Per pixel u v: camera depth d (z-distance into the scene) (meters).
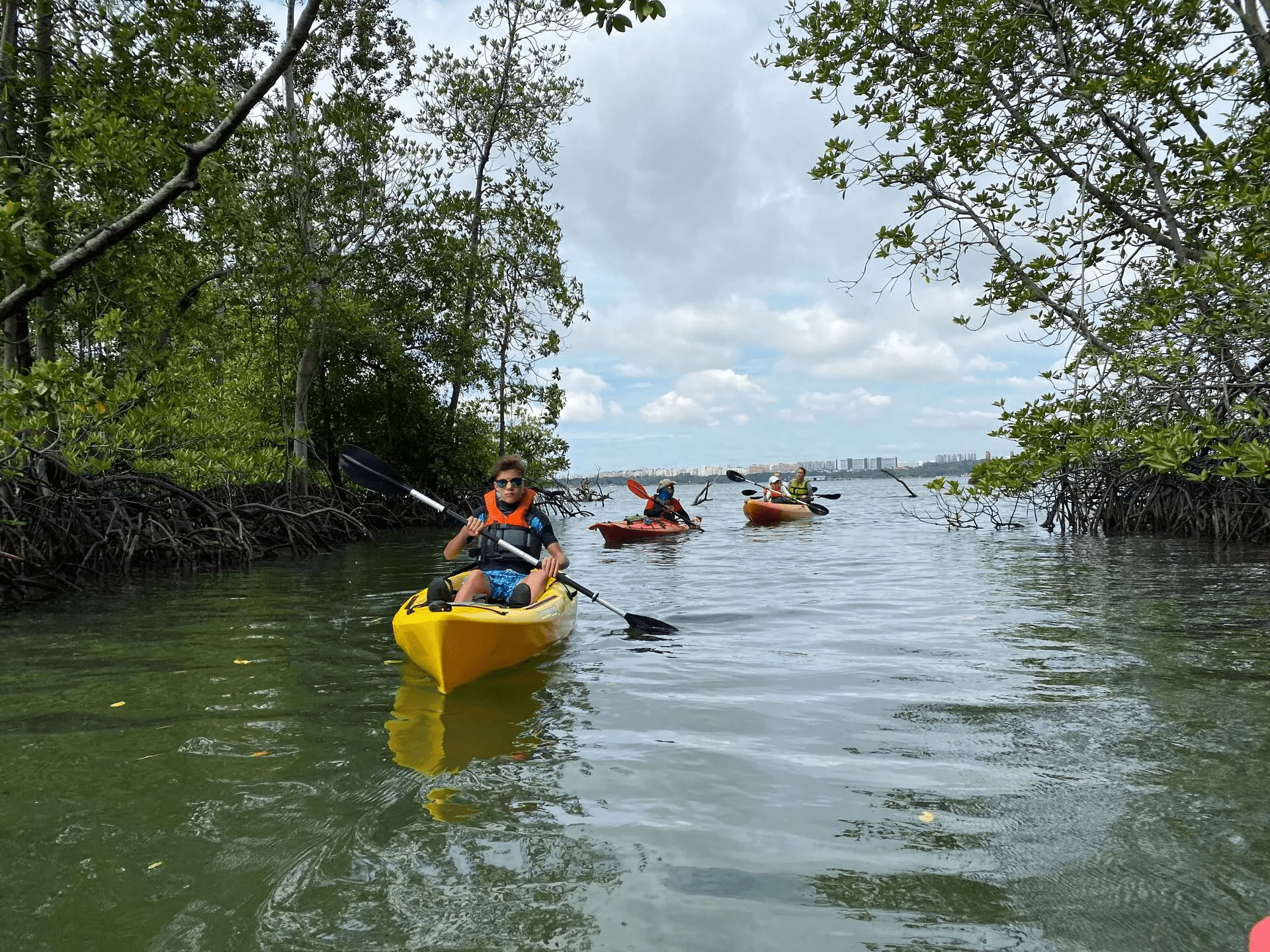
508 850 2.28
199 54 9.28
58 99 8.71
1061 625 5.37
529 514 5.77
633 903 1.97
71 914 1.97
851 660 4.57
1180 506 11.54
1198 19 8.36
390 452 21.89
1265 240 6.32
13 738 3.37
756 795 2.64
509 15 21.22
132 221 5.88
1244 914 1.87
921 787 2.69
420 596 5.23
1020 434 7.39
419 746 3.21
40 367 6.25
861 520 18.94
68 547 8.78
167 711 3.75
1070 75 8.59
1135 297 8.43
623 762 2.97
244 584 8.66
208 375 11.91
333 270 16.27
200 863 2.23
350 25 17.86
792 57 9.52
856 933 1.83
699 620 6.02
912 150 9.30
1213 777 2.67
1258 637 4.76
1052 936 1.80
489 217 21.36
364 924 1.91
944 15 9.01
